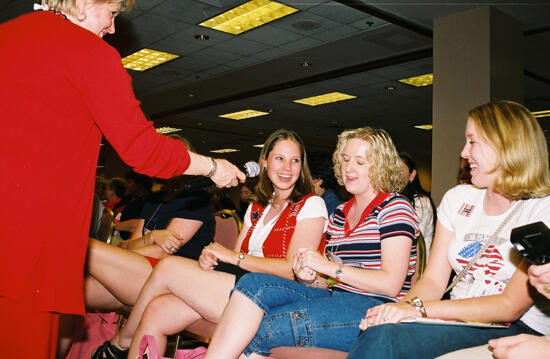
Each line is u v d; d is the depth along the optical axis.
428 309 1.39
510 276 1.47
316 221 2.11
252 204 2.45
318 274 2.03
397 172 1.88
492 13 5.78
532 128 1.47
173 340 3.16
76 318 2.07
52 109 1.26
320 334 1.60
